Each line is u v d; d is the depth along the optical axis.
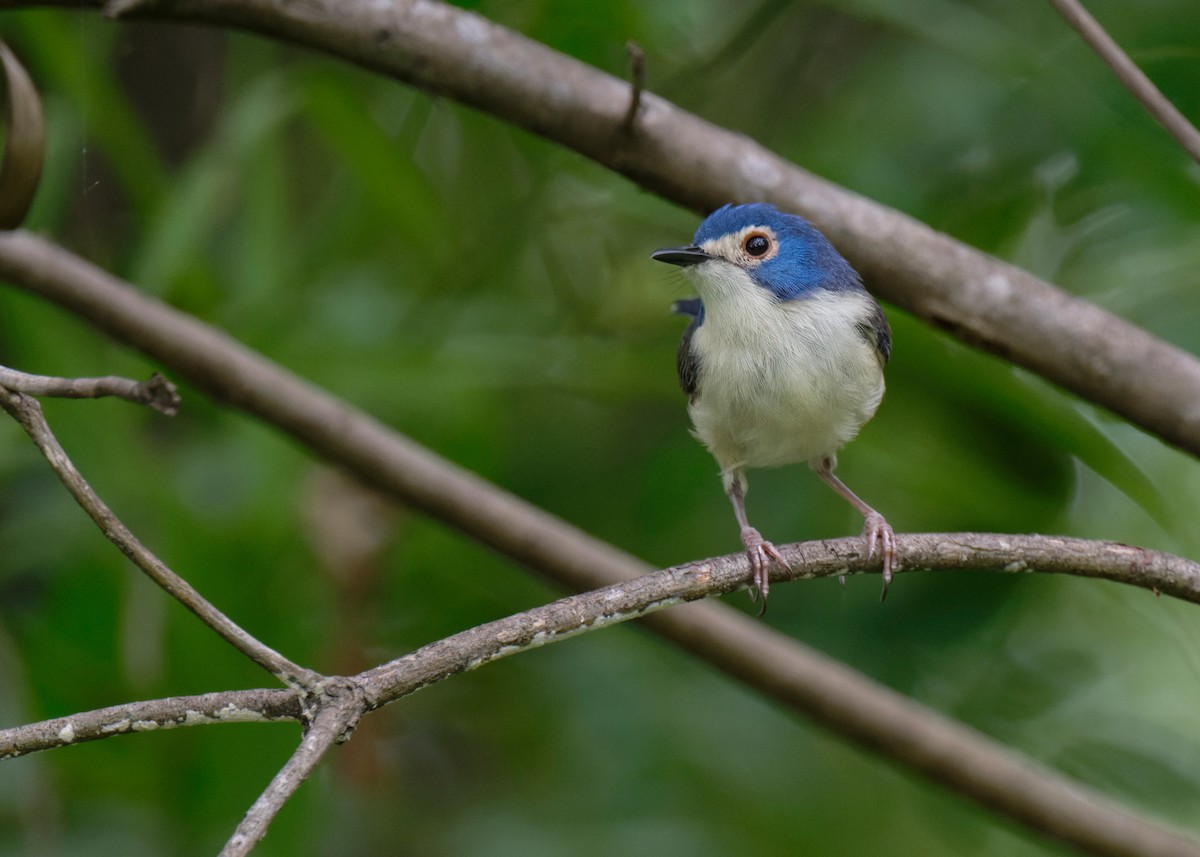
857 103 11.23
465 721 11.45
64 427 9.35
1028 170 10.70
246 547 9.24
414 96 10.80
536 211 11.16
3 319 9.95
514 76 7.61
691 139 7.79
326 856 10.61
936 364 9.83
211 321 10.11
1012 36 10.62
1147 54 10.19
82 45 9.76
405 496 8.45
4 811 9.44
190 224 9.61
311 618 9.52
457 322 10.59
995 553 6.41
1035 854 11.16
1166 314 10.52
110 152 10.14
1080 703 11.26
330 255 10.94
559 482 11.34
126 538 4.66
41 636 9.30
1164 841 8.26
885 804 11.19
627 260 11.73
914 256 7.75
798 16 11.88
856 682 8.38
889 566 6.36
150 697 9.03
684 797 10.59
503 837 10.55
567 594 8.45
